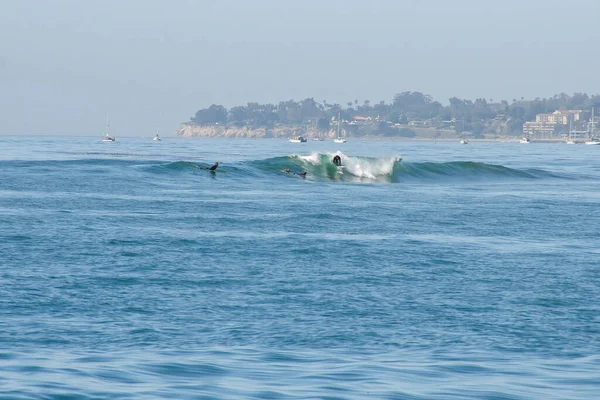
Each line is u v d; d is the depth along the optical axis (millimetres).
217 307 68688
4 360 49562
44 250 92812
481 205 160625
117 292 73500
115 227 112688
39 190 166875
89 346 56062
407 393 43594
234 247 98188
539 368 50875
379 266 88062
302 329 61844
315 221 125312
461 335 60938
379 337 59844
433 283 79625
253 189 194250
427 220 130625
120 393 41688
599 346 58156
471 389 44844
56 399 40219
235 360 51406
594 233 118125
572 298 74188
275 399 41594
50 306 67812
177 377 45719
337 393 43062
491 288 77938
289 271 84438
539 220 133750
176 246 98000
